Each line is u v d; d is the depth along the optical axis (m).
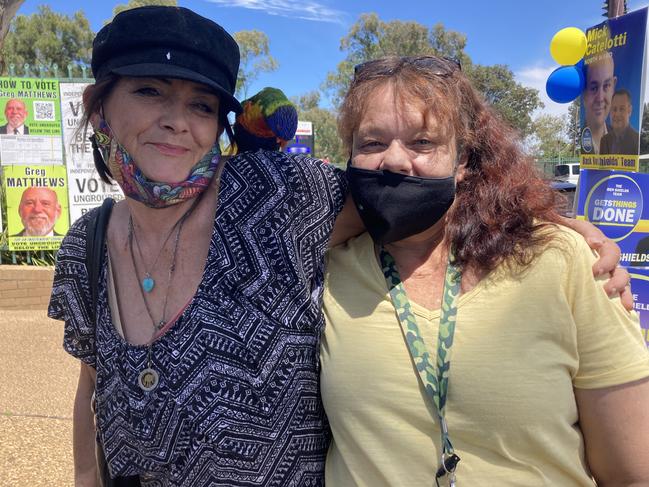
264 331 1.43
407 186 1.45
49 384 4.54
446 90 1.45
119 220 1.61
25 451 3.48
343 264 1.59
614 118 2.88
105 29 1.44
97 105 1.52
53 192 6.99
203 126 1.49
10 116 6.75
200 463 1.41
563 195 1.57
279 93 2.06
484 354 1.33
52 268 6.78
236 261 1.46
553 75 3.15
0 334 5.79
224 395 1.40
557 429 1.31
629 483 1.32
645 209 2.88
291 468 1.46
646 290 2.91
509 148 1.53
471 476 1.33
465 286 1.42
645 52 2.66
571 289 1.33
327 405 1.48
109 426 1.49
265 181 1.54
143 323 1.50
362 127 1.48
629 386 1.29
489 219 1.43
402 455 1.38
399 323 1.44
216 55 1.46
